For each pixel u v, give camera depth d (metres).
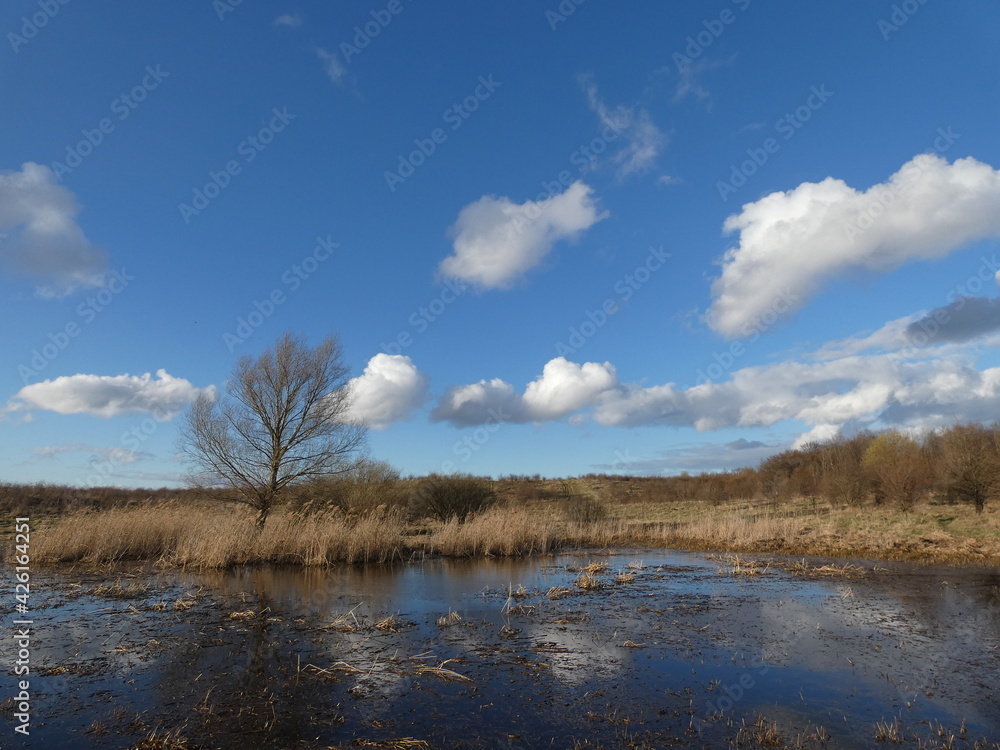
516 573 17.19
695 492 54.66
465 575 16.75
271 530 19.67
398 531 22.50
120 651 8.85
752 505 43.00
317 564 18.56
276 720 6.37
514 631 10.15
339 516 22.22
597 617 11.23
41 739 5.87
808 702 6.91
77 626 10.38
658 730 6.14
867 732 6.09
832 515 31.53
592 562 19.53
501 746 5.77
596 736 6.00
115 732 6.04
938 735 6.00
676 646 9.23
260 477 23.80
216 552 17.73
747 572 16.81
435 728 6.18
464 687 7.41
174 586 14.55
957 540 21.16
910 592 13.67
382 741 5.85
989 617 11.16
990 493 26.78
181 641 9.44
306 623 10.67
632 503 51.12
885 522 26.81
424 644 9.35
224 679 7.67
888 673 7.93
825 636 9.80
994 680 7.66
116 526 20.11
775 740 5.87
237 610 11.74
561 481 63.00
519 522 23.97
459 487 33.03
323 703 6.86
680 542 26.06
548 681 7.64
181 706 6.75
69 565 18.12
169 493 30.64
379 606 12.23
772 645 9.29
